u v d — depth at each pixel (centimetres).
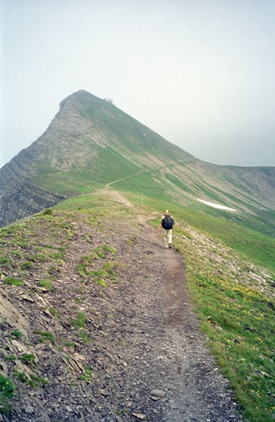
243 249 8981
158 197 16750
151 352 1270
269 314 2281
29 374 851
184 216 9531
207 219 11094
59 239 2300
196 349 1340
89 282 1723
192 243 4109
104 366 1085
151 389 1044
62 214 3431
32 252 1805
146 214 5344
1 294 1161
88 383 959
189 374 1153
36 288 1367
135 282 2048
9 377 795
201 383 1108
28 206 15925
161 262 2698
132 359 1192
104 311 1483
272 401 1110
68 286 1562
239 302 2286
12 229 2291
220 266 3472
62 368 956
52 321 1181
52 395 838
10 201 18575
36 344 991
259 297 2666
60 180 17912
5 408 699
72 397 868
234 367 1245
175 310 1750
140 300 1794
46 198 15075
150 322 1554
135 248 2870
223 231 9925
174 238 3791
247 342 1617
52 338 1054
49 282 1485
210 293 2181
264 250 9681
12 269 1456
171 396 1023
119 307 1602
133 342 1316
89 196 9056
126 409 921
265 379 1260
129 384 1043
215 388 1088
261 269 5103
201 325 1573
